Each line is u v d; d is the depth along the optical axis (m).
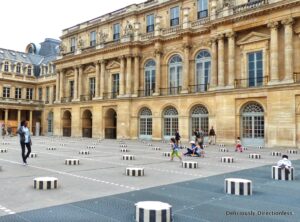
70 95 51.75
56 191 8.70
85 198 7.92
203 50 35.47
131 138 40.41
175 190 9.03
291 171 11.02
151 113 38.94
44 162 15.32
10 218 6.19
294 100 26.64
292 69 27.48
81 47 49.12
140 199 7.89
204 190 9.06
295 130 26.47
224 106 31.25
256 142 29.44
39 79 64.94
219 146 28.59
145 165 14.71
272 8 28.34
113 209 6.91
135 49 40.88
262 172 12.76
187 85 35.78
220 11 33.00
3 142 33.00
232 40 31.66
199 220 6.19
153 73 40.12
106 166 14.11
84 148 25.12
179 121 35.38
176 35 37.12
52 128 59.53
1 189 8.86
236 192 8.55
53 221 6.02
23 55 67.50
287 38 27.77
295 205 7.43
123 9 45.16
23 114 63.50
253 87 29.11
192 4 37.25
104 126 43.94
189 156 19.27
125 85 41.97
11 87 61.78
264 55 30.05
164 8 40.22
